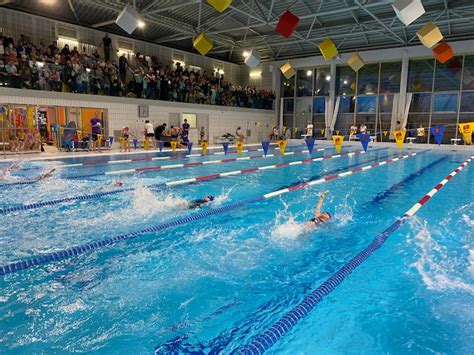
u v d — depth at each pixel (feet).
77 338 6.05
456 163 31.04
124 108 42.88
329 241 10.91
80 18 42.39
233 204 15.31
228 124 57.26
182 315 6.84
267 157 35.70
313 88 62.03
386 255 9.80
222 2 19.06
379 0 36.99
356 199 16.52
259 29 49.52
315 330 6.40
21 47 35.37
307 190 18.58
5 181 20.16
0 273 8.54
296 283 8.22
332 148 48.67
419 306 7.20
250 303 7.32
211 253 9.90
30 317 6.68
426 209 14.66
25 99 34.01
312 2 38.91
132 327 6.41
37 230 11.61
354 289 7.88
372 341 6.10
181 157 34.47
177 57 55.77
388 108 55.67
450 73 50.47
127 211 13.91
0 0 35.91
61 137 37.58
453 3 38.09
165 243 10.61
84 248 10.11
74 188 18.28
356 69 39.14
